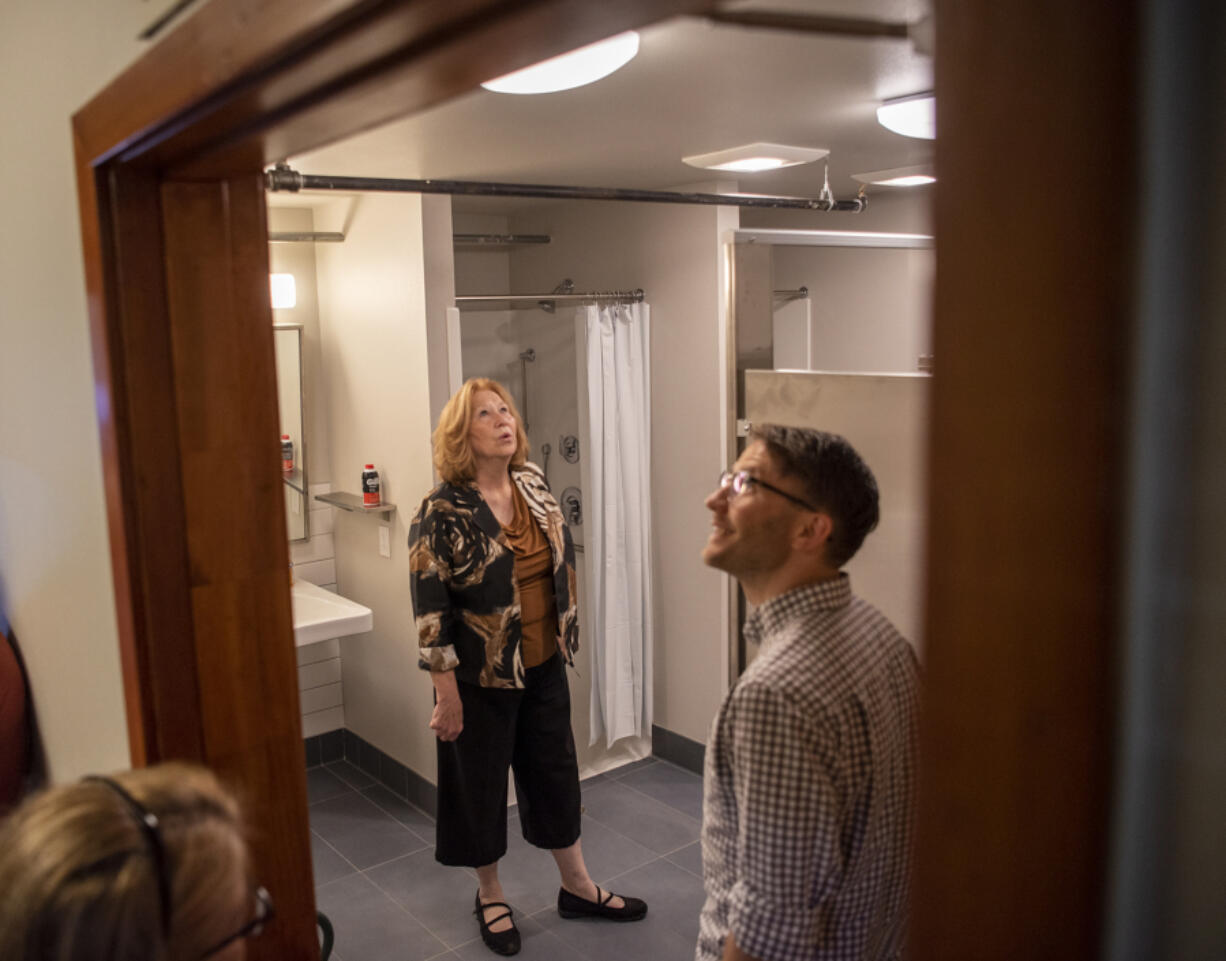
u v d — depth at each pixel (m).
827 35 0.84
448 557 2.63
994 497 0.38
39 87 1.48
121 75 1.17
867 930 1.25
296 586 3.82
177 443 1.39
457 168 3.03
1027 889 0.39
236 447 1.44
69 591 1.71
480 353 4.39
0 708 2.06
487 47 0.75
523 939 2.82
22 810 0.72
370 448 3.68
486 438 2.67
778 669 1.17
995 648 0.39
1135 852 0.35
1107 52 0.32
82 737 1.79
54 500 1.70
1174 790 0.34
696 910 2.95
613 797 3.64
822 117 2.40
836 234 2.49
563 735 2.85
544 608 2.80
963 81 0.37
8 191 1.67
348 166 2.95
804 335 4.58
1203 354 0.31
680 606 3.79
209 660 1.45
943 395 0.39
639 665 3.79
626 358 3.63
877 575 1.87
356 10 0.71
